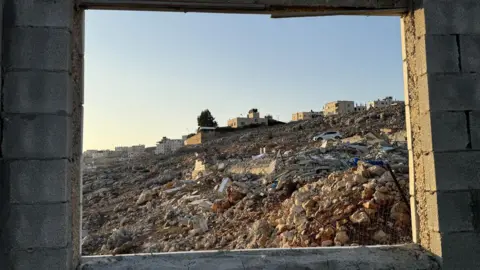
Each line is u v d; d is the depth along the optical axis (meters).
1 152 3.30
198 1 3.78
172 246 10.88
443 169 3.70
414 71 4.09
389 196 7.49
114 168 43.78
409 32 4.12
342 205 7.90
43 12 3.43
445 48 3.81
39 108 3.36
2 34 3.37
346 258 3.72
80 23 3.79
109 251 11.51
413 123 4.14
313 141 28.83
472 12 3.86
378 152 17.00
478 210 3.69
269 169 18.00
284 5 3.88
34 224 3.28
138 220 16.14
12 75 3.36
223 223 12.23
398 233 6.75
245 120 65.44
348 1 3.99
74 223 3.59
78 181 3.74
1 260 3.24
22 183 3.29
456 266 3.63
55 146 3.35
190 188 19.61
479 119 3.76
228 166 23.75
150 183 27.48
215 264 3.60
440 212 3.66
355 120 35.88
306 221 8.05
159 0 3.76
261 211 11.95
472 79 3.80
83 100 3.85
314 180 13.11
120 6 3.76
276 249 3.94
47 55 3.41
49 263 3.27
